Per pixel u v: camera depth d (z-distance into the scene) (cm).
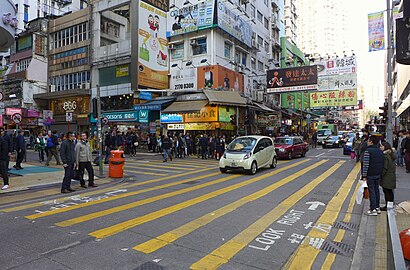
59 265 387
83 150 946
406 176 1150
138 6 2384
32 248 445
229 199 777
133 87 2383
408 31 686
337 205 726
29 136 2992
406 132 1468
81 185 951
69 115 1770
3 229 534
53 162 1647
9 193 852
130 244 462
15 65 3497
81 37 3019
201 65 2509
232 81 2644
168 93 2542
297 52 4978
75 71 3023
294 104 4400
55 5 5003
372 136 658
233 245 464
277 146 1941
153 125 2542
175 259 409
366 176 646
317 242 484
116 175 1135
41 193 855
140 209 673
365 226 568
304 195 834
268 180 1090
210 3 2445
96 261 400
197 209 674
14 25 1069
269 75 2906
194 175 1226
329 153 2475
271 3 3916
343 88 3609
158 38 2561
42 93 3150
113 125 2769
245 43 2947
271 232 527
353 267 396
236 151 1280
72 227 545
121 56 2623
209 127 2386
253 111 2873
